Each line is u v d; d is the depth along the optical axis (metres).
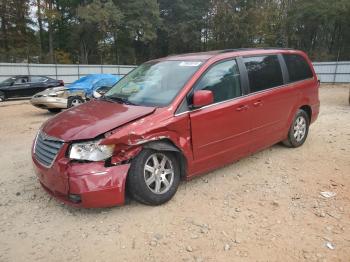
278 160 5.73
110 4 40.44
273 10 42.06
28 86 20.27
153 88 4.67
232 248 3.34
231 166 5.47
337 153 6.08
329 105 13.37
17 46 40.25
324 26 45.50
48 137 3.97
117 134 3.74
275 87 5.56
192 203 4.25
